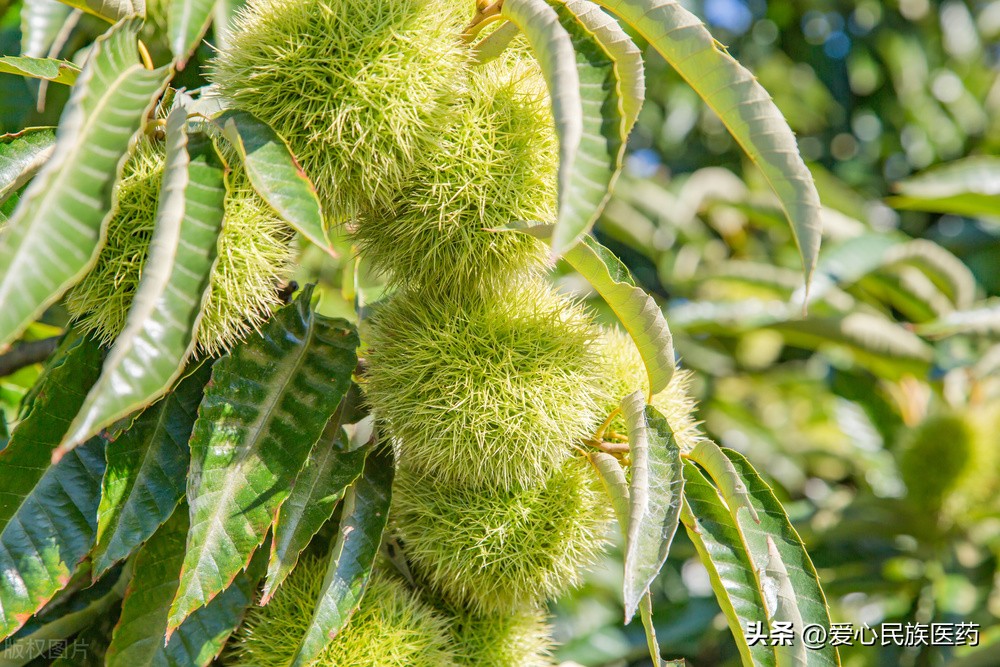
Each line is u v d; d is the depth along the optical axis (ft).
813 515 2.75
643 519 1.71
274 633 1.80
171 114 1.65
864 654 2.60
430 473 1.85
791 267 3.66
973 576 2.64
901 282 2.98
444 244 1.79
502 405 1.79
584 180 1.59
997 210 2.76
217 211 1.62
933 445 2.68
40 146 1.81
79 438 1.52
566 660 2.53
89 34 2.13
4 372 2.02
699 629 2.58
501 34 1.76
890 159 3.82
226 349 1.76
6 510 1.75
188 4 1.68
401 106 1.72
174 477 1.76
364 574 1.76
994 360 2.80
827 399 3.53
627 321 1.77
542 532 1.84
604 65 1.64
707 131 3.86
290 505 1.75
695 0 3.49
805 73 3.87
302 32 1.73
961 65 3.84
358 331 1.87
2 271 1.52
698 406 3.30
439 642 1.83
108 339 1.72
